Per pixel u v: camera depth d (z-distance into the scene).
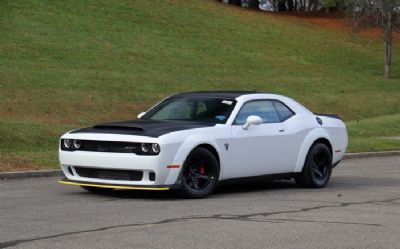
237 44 44.09
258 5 59.06
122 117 26.38
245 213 9.73
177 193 11.10
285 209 10.17
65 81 29.62
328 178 13.18
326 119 13.39
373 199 11.41
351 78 41.59
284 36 48.50
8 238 7.83
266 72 39.22
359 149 21.75
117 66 34.28
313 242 7.86
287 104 12.73
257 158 11.80
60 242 7.66
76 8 42.50
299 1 60.97
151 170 10.41
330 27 53.81
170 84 32.81
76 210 9.79
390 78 43.06
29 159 16.16
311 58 45.03
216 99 12.01
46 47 34.75
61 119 24.17
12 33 35.53
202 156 10.96
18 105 24.94
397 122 30.23
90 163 10.72
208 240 7.86
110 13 43.44
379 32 54.09
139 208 10.02
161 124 11.20
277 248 7.53
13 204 10.33
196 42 42.50
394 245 7.79
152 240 7.82
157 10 46.50
